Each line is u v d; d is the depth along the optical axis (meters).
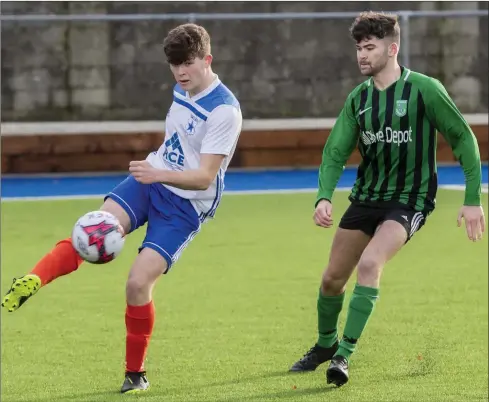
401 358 18.98
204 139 16.00
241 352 19.67
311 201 42.78
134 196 16.77
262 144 55.66
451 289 25.73
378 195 17.00
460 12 55.06
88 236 15.49
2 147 53.47
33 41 56.53
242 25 58.12
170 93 58.03
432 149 16.77
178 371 18.23
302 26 58.66
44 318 22.81
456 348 19.75
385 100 16.56
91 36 57.16
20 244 33.00
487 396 16.33
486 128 57.72
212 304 24.22
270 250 31.58
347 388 16.91
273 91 58.72
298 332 21.33
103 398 16.33
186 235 16.61
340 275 17.66
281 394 16.52
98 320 22.59
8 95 56.34
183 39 15.63
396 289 25.78
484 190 46.12
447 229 35.31
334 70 59.22
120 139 54.72
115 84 57.53
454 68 60.59
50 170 54.22
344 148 17.28
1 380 17.72
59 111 57.09
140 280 16.11
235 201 43.06
